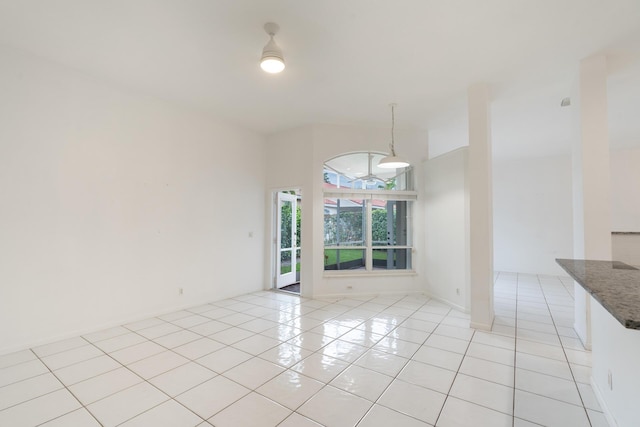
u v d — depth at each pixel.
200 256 4.57
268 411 2.02
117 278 3.64
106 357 2.80
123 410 2.03
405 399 2.16
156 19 2.48
